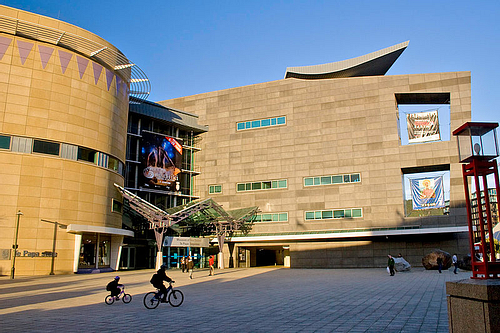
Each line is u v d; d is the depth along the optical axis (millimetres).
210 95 62625
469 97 50906
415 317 12602
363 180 52500
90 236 42594
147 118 56469
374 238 51438
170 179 56969
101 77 43250
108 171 43562
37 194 37438
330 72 57438
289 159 56438
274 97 58938
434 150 50531
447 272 35812
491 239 8000
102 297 19672
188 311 14867
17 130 37094
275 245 56875
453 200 48938
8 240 35594
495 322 6750
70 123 39969
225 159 59844
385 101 53469
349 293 20234
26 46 38344
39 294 21094
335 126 55125
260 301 17562
